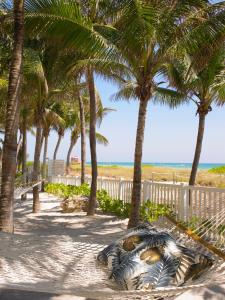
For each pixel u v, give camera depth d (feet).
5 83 61.05
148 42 33.37
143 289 14.47
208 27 32.27
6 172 31.55
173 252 16.97
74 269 19.03
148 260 16.75
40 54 51.78
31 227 40.19
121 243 18.90
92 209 46.98
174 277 15.83
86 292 14.08
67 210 51.16
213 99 49.70
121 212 44.29
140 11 32.24
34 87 54.34
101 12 43.19
